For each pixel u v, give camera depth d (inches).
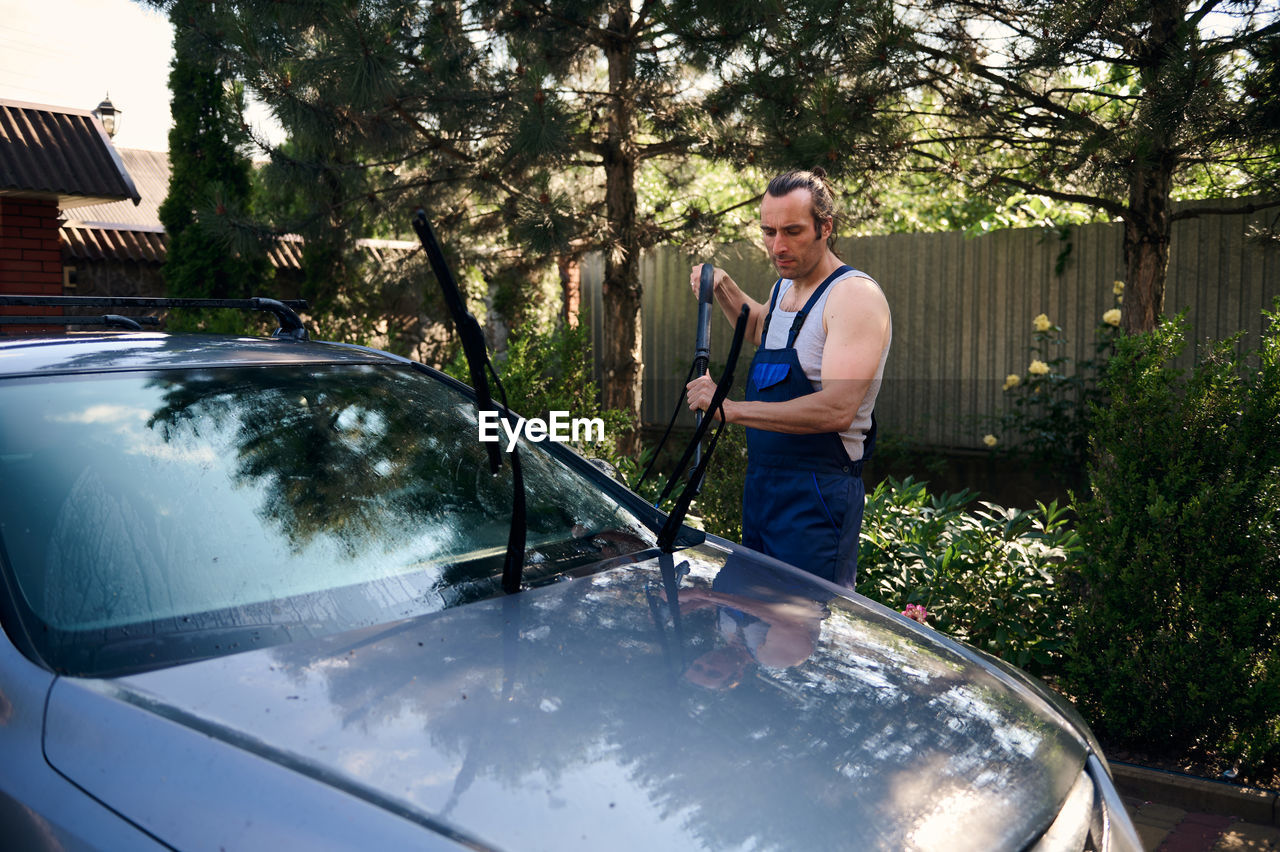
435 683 62.3
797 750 58.9
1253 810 124.6
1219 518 131.3
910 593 156.0
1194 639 133.0
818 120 212.7
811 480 108.4
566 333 269.6
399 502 86.0
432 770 53.7
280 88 240.1
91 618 66.2
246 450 84.4
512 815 50.8
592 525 95.5
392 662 64.7
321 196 288.7
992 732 66.8
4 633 64.4
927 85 220.7
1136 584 136.1
